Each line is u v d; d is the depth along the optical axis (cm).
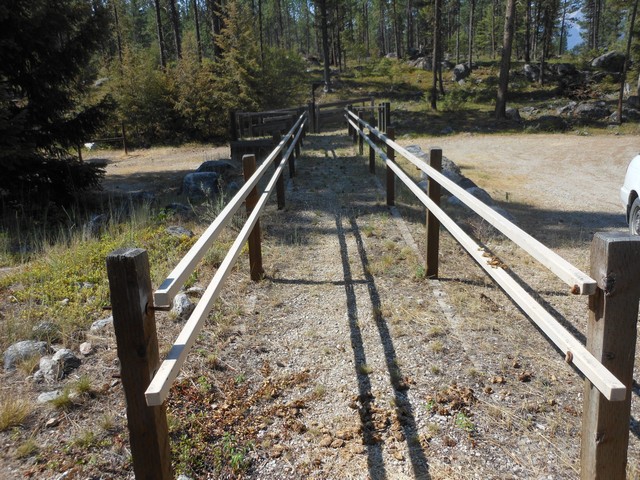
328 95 4512
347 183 1013
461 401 322
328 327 422
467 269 544
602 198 1108
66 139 1123
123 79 2873
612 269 172
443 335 404
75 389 325
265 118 1797
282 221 743
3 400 317
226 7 3216
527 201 1071
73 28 1119
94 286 499
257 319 436
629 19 3544
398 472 269
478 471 268
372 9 8294
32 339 393
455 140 2550
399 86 4759
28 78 1064
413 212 780
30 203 1034
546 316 224
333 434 298
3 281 518
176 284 201
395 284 506
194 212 755
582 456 201
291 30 8788
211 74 2962
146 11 7700
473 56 6319
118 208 940
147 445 194
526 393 330
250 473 270
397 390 336
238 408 318
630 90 3894
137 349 184
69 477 259
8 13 977
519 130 2969
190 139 2933
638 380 349
